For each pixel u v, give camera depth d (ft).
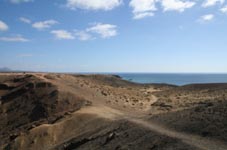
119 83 472.85
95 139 124.36
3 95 264.72
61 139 153.89
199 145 79.46
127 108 212.84
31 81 276.41
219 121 96.53
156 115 142.72
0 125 215.72
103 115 171.83
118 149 98.58
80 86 287.48
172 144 85.10
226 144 78.59
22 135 164.35
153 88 445.78
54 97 235.20
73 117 174.40
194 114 116.78
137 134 106.42
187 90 343.87
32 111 224.12
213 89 307.58
